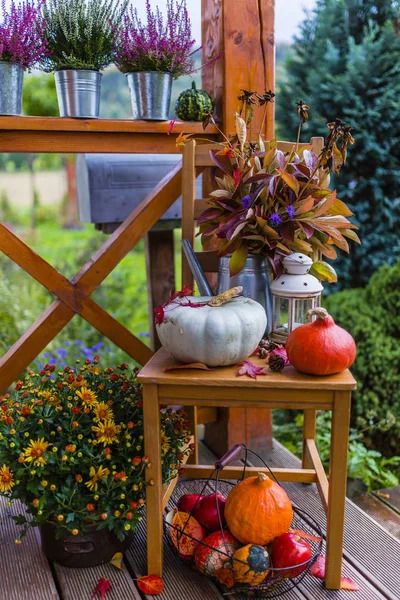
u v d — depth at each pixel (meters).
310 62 3.43
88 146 1.88
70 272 4.10
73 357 3.22
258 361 1.46
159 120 1.92
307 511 1.80
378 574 1.53
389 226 3.32
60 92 1.83
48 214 6.50
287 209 1.54
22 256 1.89
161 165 2.36
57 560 1.55
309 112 3.33
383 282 2.89
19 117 1.76
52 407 1.53
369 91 3.16
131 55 1.85
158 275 2.52
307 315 1.36
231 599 1.44
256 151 1.72
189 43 1.89
